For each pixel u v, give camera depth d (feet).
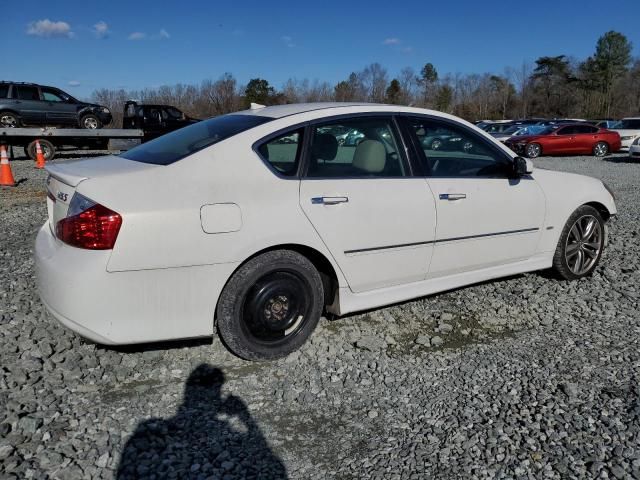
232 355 11.32
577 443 8.59
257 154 10.73
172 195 9.71
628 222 25.11
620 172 49.37
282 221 10.57
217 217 9.92
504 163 14.14
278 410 9.48
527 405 9.69
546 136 68.80
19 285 14.89
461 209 13.00
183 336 10.09
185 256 9.69
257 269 10.50
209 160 10.34
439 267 13.06
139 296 9.52
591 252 16.38
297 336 11.36
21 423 8.70
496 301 14.67
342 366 11.05
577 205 15.60
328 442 8.63
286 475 7.84
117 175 9.83
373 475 7.86
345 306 11.94
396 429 8.98
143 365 10.80
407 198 12.15
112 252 9.21
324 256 11.26
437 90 208.85
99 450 8.22
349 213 11.36
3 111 59.47
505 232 14.03
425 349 11.90
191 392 9.95
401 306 14.17
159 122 75.61
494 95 221.66
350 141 11.87
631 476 7.86
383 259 12.07
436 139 13.09
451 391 10.17
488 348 11.99
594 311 14.17
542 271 17.07
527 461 8.17
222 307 10.43
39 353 11.00
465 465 8.09
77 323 9.39
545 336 12.66
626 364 11.26
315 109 11.81
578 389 10.19
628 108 217.97
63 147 65.31
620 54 222.28
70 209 9.67
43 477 7.59
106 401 9.57
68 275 9.29
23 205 27.86
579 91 227.40
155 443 8.45
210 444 8.48
